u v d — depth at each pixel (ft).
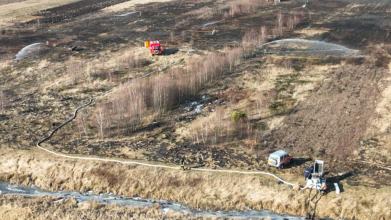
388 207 122.52
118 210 128.98
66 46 297.94
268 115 183.42
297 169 141.79
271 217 124.57
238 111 184.44
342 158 147.74
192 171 142.92
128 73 242.17
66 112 195.21
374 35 292.61
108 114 188.96
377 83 212.23
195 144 161.89
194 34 314.55
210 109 192.24
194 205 131.23
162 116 187.32
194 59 257.14
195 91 213.05
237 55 253.85
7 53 284.61
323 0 410.31
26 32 335.88
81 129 177.78
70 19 376.48
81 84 228.02
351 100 193.98
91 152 157.89
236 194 133.18
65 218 124.77
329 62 244.63
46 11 408.67
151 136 169.78
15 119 189.06
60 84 229.25
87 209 129.49
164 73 237.45
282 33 307.58
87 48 292.40
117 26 348.38
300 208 125.90
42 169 149.79
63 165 150.10
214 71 230.68
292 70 234.79
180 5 416.26
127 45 295.28
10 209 129.90
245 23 339.16
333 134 164.14
